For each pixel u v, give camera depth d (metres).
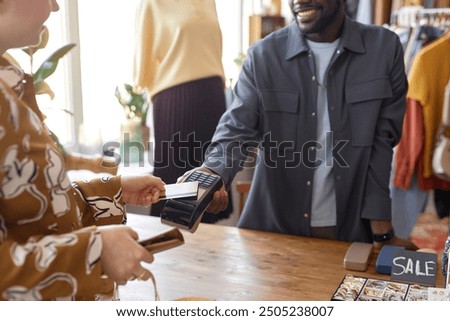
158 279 1.09
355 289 0.98
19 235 0.61
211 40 1.91
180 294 1.02
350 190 1.52
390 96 1.48
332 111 1.52
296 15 1.50
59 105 1.68
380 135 1.52
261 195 1.61
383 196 1.48
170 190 0.98
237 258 1.21
